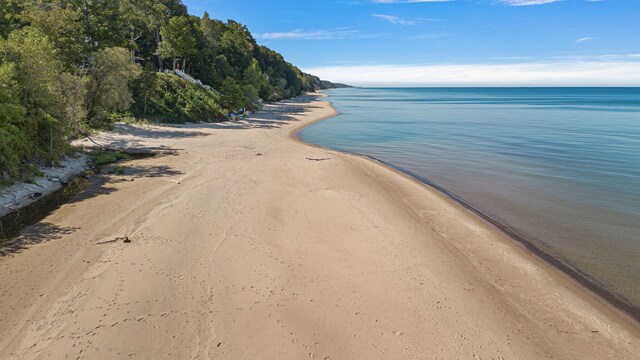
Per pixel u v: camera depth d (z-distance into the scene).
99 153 21.95
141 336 6.99
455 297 8.78
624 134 37.50
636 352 7.29
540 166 23.33
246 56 86.31
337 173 19.83
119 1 38.69
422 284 9.22
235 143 28.02
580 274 10.18
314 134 37.41
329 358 6.67
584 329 7.92
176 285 8.67
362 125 46.16
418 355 6.85
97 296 8.14
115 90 27.25
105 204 13.82
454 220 13.86
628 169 22.16
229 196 15.03
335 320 7.68
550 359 7.02
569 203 16.14
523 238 12.50
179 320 7.49
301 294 8.53
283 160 22.53
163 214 12.84
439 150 29.11
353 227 12.52
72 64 26.58
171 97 38.28
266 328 7.35
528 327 7.91
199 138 29.25
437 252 11.09
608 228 13.37
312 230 12.12
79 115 23.92
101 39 32.41
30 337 6.92
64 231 11.40
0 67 15.24
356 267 9.86
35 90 17.00
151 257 9.86
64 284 8.58
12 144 14.69
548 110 75.62
